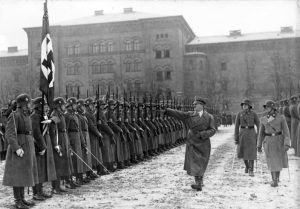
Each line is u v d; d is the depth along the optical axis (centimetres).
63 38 6744
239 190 928
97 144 1166
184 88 6706
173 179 1098
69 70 6738
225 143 2347
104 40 6750
